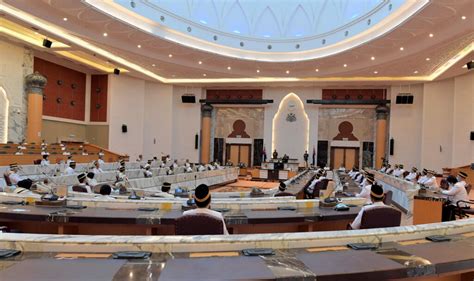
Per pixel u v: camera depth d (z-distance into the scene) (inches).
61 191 194.5
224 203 195.0
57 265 81.7
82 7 510.9
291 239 102.0
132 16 594.2
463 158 743.7
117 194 273.4
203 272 79.2
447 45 574.6
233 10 796.0
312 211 190.1
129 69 821.9
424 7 462.3
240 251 97.8
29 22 550.6
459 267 92.1
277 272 80.3
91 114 892.6
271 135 981.8
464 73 740.0
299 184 416.5
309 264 86.6
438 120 828.6
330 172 733.9
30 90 697.0
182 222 126.9
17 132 687.7
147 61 772.6
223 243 97.6
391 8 539.5
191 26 703.1
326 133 965.8
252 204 196.5
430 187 367.6
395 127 894.4
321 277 79.2
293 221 173.3
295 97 976.9
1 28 612.7
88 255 91.0
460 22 500.1
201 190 132.9
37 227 176.9
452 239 114.7
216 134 1019.9
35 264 82.3
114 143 886.4
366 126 946.7
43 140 722.8
